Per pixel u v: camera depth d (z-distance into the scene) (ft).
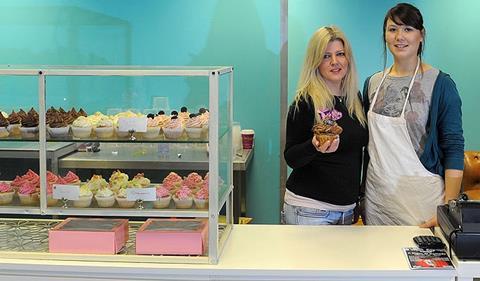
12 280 7.48
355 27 13.50
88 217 8.13
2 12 13.96
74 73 7.51
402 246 7.95
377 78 9.61
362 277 7.14
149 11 13.74
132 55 13.91
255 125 13.91
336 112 8.35
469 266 7.02
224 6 13.61
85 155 8.24
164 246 7.52
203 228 7.68
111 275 7.34
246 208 14.10
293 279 7.19
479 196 10.62
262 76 13.75
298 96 8.98
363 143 9.25
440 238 8.05
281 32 13.56
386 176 9.22
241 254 7.69
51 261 7.45
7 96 9.86
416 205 9.16
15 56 14.12
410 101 9.14
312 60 8.95
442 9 13.33
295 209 9.20
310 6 13.50
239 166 12.17
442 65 13.53
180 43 13.80
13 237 8.21
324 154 8.88
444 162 9.23
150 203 7.75
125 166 8.24
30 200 7.95
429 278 7.10
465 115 13.65
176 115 7.90
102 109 10.50
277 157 13.92
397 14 9.05
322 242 8.16
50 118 7.82
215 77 7.16
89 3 13.79
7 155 8.13
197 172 7.95
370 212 9.57
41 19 13.92
